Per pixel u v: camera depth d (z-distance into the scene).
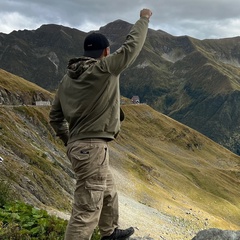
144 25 5.67
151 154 162.25
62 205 42.16
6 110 87.25
